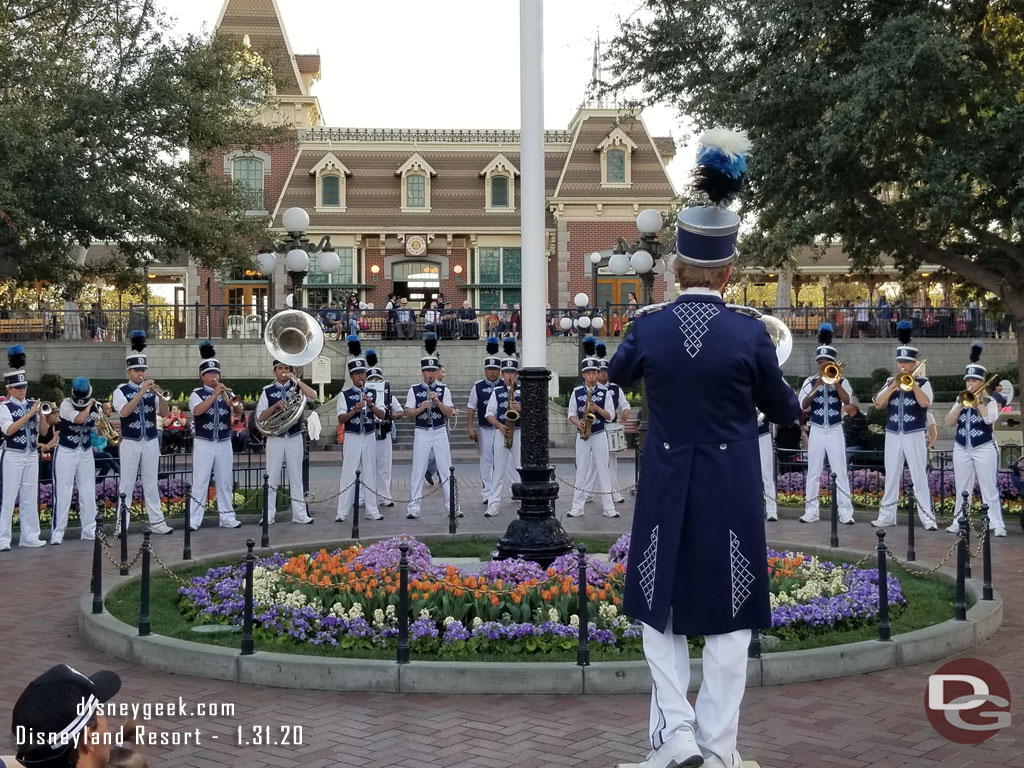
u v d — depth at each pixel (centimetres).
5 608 1027
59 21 2734
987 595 953
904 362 1491
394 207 4400
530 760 624
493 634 818
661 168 4450
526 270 1029
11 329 3572
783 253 1773
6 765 368
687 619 470
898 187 1912
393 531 1507
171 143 2752
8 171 2202
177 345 3406
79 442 1431
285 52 4500
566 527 1534
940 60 1470
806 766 612
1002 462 1888
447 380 3438
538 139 1012
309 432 2356
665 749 459
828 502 1625
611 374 512
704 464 478
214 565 1166
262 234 3027
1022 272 1769
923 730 672
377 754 636
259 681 778
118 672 810
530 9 1002
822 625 871
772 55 1683
